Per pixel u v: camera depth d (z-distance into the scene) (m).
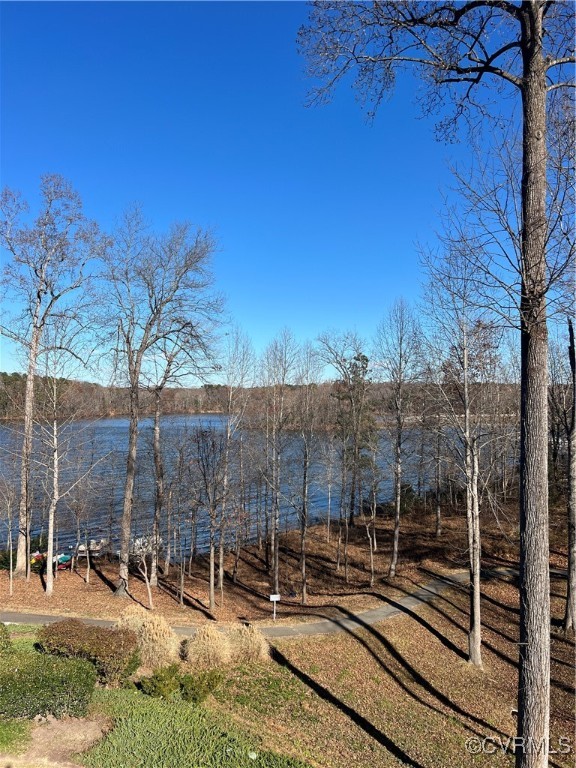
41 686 8.59
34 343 18.48
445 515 34.16
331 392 34.44
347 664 14.20
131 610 13.11
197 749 8.17
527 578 6.45
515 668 15.33
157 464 21.19
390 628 16.86
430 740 11.17
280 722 10.38
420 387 21.09
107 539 27.06
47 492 19.16
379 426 35.16
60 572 21.42
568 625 17.16
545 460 6.45
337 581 24.09
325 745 9.80
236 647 13.40
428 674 14.53
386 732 11.16
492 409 20.81
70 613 15.32
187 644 12.84
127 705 9.38
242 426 25.33
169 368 20.05
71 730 8.45
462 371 15.05
